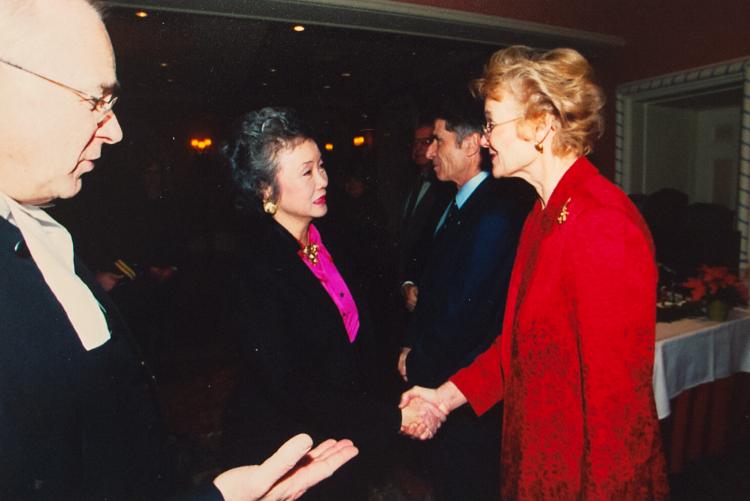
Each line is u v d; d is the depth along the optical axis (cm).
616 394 92
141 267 364
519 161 115
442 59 621
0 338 59
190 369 412
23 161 61
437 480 181
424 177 356
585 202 100
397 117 850
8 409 57
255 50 582
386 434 130
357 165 830
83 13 63
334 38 516
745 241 365
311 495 139
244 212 139
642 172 468
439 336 171
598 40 435
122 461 72
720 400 258
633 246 92
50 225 73
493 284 164
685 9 401
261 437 130
